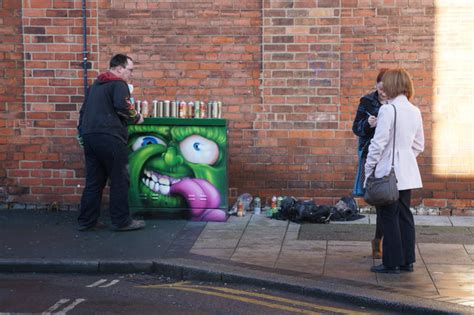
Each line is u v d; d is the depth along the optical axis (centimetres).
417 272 757
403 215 757
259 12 1066
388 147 741
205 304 669
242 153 1080
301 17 1059
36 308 650
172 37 1077
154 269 796
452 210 1059
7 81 1089
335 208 1041
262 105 1073
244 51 1071
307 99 1066
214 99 1079
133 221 957
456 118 1049
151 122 1005
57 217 1045
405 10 1047
